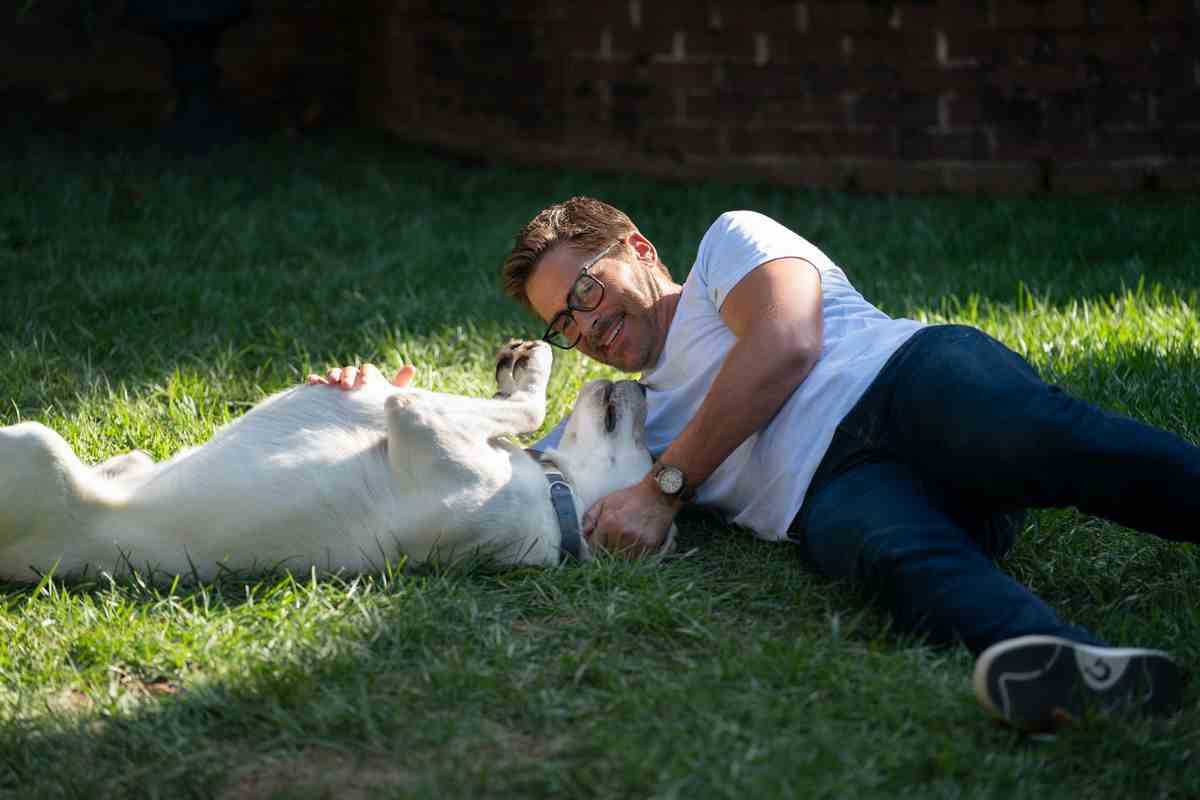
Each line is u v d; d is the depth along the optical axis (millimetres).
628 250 3414
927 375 2889
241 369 4703
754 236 3244
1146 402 4031
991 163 8188
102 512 3072
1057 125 8125
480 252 6551
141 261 6172
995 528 3018
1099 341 4672
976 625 2557
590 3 8609
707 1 8367
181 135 8992
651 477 3191
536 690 2582
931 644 2660
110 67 9805
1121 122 8086
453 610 2908
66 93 9734
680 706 2461
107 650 2766
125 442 3900
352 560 3090
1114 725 2334
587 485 3338
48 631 2846
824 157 8344
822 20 8227
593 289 3342
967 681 2523
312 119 10203
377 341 4996
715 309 3309
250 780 2328
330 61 10289
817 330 3119
